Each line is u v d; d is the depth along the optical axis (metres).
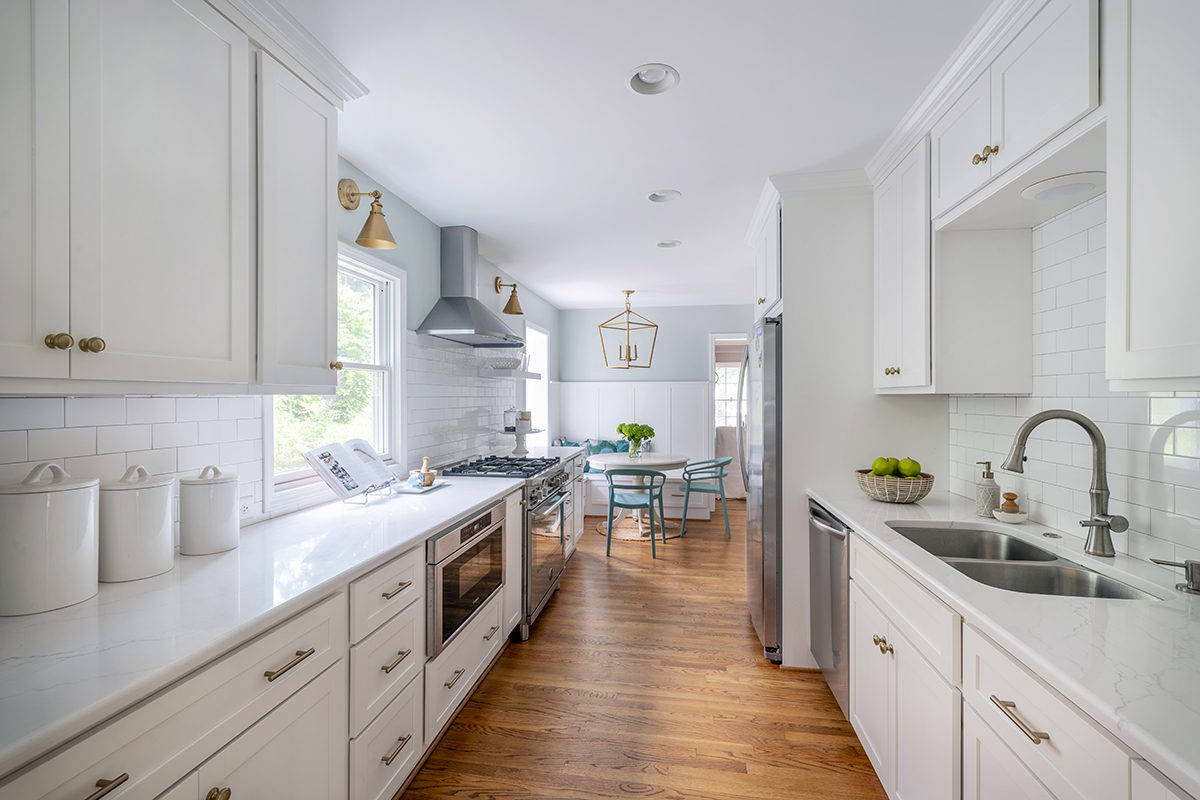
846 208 2.63
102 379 1.06
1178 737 0.69
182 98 1.22
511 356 3.94
